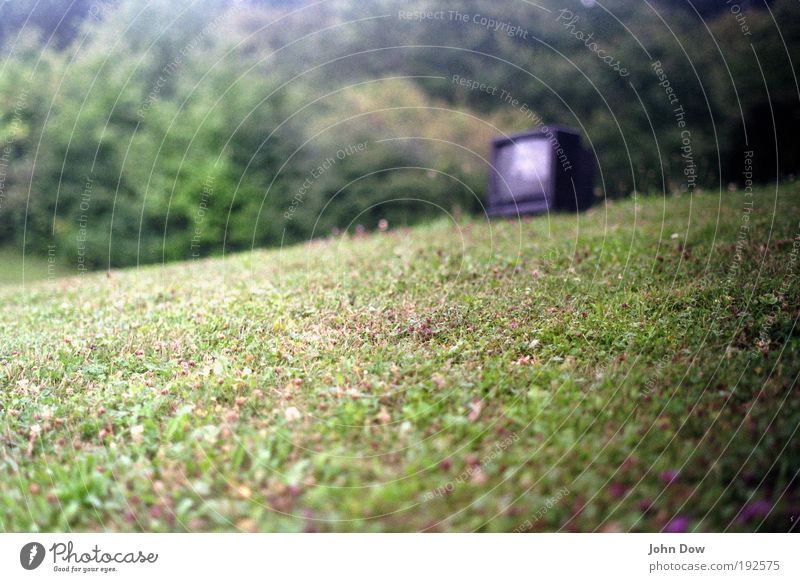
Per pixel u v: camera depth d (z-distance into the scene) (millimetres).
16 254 19281
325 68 22438
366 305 6109
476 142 21250
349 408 3855
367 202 20062
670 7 21719
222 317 5988
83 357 5160
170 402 4250
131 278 9328
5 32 21766
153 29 21484
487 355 4691
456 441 3605
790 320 4773
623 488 3299
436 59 22938
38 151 19156
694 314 5152
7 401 4449
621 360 4453
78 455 3697
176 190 19062
